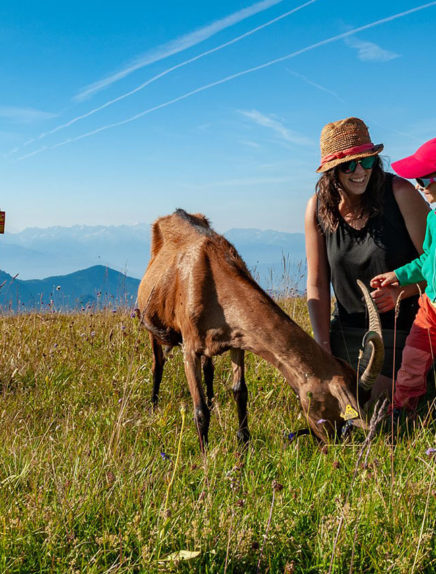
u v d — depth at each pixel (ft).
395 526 9.36
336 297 18.84
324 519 9.71
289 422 16.26
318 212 18.11
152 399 20.08
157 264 19.04
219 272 15.58
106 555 8.75
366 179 16.57
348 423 12.79
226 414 17.22
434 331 14.98
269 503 10.40
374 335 12.59
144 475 11.81
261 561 8.68
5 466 12.43
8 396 19.36
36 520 9.58
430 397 17.24
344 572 8.52
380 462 11.60
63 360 22.88
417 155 14.67
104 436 15.38
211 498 10.43
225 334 15.30
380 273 17.60
